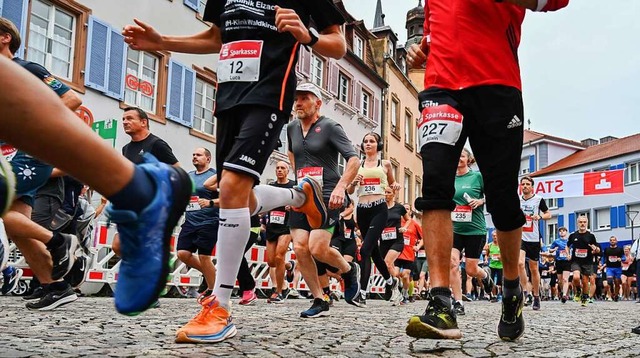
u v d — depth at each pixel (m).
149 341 3.06
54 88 4.76
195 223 7.48
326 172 5.88
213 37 3.70
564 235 22.48
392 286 10.83
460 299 7.54
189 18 17.31
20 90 1.38
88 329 3.64
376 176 8.77
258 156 3.18
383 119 30.11
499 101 3.21
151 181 1.65
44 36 13.28
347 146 5.68
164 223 1.69
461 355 2.83
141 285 1.70
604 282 28.58
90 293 9.70
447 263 3.13
